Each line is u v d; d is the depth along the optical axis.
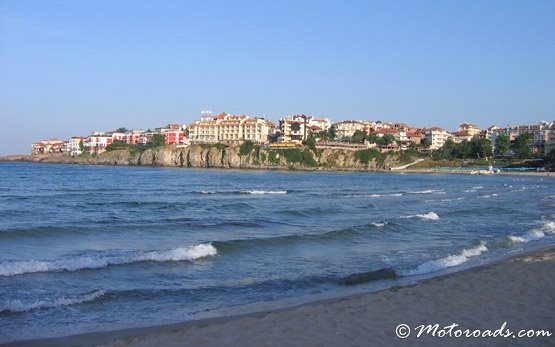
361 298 13.19
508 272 16.36
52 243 23.28
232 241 22.66
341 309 12.10
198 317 12.29
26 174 115.12
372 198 58.44
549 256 19.42
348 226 31.25
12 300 13.29
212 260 19.56
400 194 66.56
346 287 15.66
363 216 37.94
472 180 128.88
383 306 12.36
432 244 24.34
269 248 22.48
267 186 85.12
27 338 10.52
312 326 10.70
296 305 13.48
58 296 13.91
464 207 46.09
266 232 28.27
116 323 11.73
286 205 46.66
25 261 18.06
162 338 9.99
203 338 9.97
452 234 27.81
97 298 13.74
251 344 9.58
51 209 39.28
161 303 13.57
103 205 43.59
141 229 28.27
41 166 194.38
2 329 11.10
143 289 14.84
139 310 12.88
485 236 27.03
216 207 43.22
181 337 10.05
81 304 13.21
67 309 12.75
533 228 30.14
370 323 10.93
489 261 19.69
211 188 75.12
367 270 18.22
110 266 17.69
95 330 11.13
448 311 11.89
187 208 42.22
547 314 11.60
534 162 193.62
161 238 25.47
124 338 10.21
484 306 12.32
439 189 81.94
